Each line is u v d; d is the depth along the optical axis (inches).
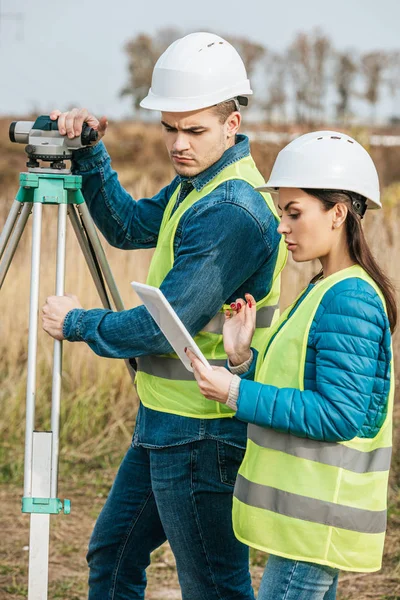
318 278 99.8
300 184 92.3
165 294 102.5
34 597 107.5
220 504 107.1
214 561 108.7
